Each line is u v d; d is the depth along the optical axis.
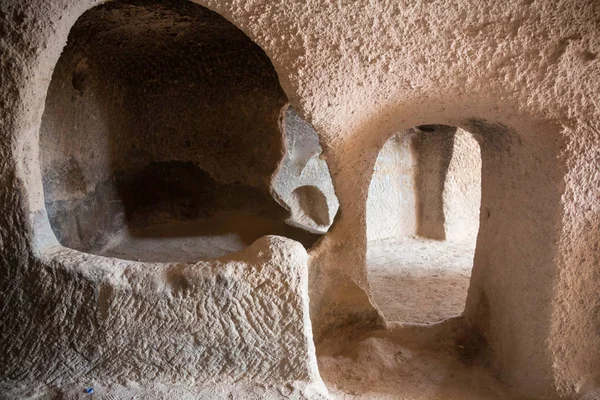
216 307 1.34
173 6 1.97
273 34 1.35
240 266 1.33
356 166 1.80
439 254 3.70
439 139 3.89
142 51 2.62
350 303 2.00
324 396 1.36
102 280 1.34
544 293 1.54
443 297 2.85
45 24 1.30
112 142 2.70
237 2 1.31
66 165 2.30
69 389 1.37
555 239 1.49
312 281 1.85
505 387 1.73
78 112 2.38
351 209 1.87
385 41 1.36
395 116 1.67
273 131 2.85
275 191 2.96
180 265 1.36
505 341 1.77
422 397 1.70
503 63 1.38
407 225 4.20
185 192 3.08
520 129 1.56
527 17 1.31
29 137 1.39
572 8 1.29
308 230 2.76
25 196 1.37
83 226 2.45
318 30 1.34
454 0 1.30
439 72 1.42
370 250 3.81
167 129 2.95
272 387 1.37
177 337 1.36
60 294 1.36
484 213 1.97
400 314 2.60
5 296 1.39
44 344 1.40
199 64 2.78
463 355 1.97
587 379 1.54
